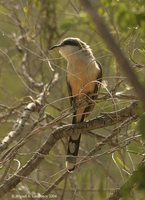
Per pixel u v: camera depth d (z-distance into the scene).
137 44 9.34
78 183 11.88
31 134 8.98
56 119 9.13
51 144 9.21
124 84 10.22
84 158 8.85
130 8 6.46
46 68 12.96
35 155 9.23
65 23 7.96
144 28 6.26
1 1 12.75
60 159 12.37
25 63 12.94
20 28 12.73
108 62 11.64
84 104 10.23
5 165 10.04
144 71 8.66
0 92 13.95
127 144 8.50
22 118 9.87
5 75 13.91
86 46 11.23
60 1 12.37
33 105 10.19
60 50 11.28
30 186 11.50
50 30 11.87
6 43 13.70
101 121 9.19
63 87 12.91
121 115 8.86
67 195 11.61
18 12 12.67
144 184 5.18
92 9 4.00
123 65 3.93
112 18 7.29
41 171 11.52
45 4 11.47
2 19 13.44
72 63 11.05
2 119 11.02
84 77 10.84
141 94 3.90
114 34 9.05
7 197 10.56
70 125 9.29
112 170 11.47
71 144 10.38
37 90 12.80
